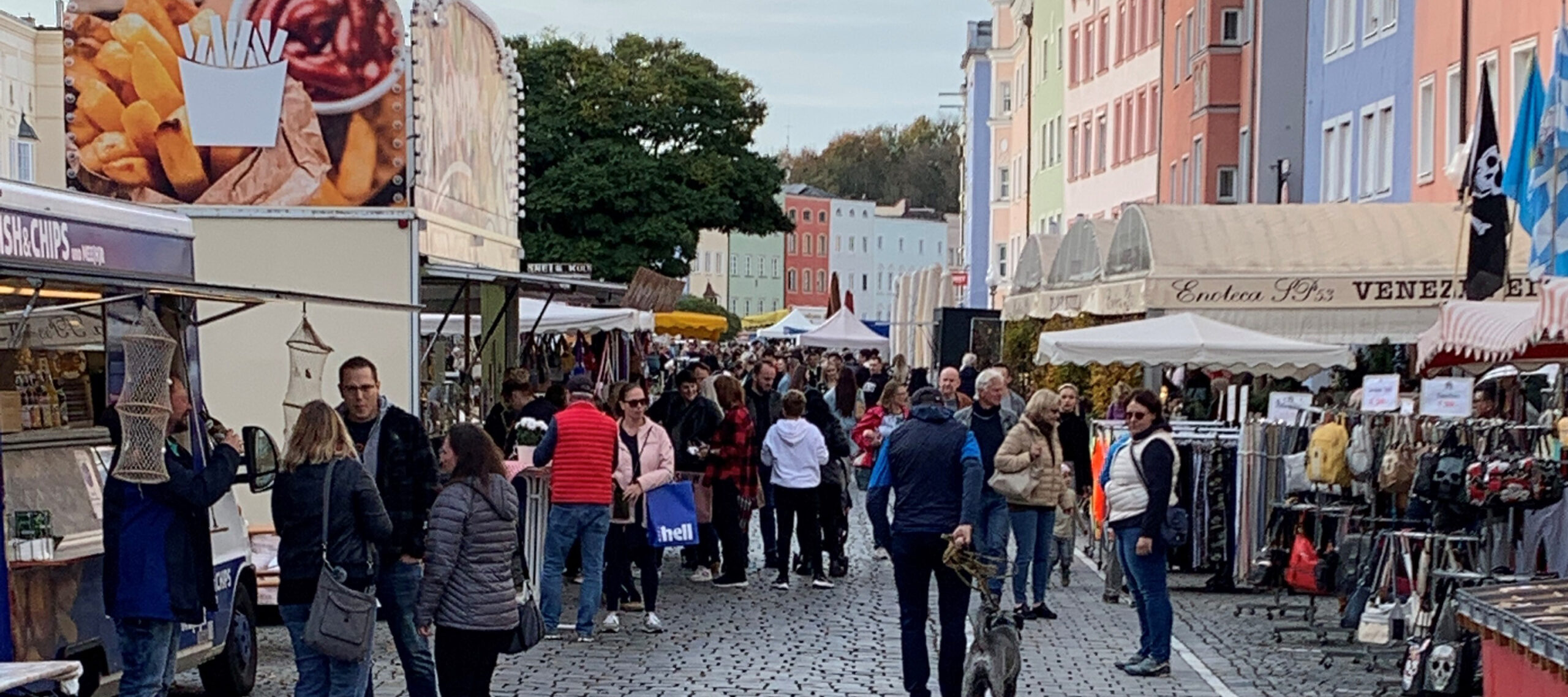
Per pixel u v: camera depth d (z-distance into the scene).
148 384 9.56
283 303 17.42
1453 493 13.40
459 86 20.34
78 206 9.92
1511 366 17.16
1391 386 16.34
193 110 17.86
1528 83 18.05
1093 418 27.06
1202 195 46.03
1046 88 72.69
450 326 32.19
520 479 15.62
